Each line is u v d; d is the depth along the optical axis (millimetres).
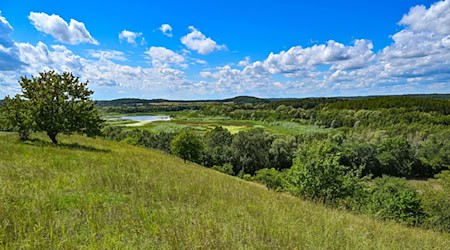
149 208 5801
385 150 63531
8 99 15383
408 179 60969
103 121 18062
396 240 7020
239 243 4398
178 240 4137
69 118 16234
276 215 6766
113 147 20609
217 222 5352
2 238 3602
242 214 6207
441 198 21609
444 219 20703
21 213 4441
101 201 5766
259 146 71375
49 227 4121
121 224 4578
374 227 8297
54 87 15914
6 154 10117
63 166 9086
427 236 9180
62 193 5957
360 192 18297
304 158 17359
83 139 22562
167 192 7258
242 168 67875
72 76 16594
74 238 3928
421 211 21438
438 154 62594
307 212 8164
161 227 4719
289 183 17750
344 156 57938
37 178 7012
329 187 16281
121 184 7246
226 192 9016
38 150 12055
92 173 8094
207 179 11992
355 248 5227
